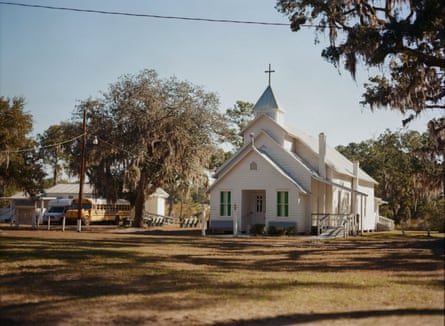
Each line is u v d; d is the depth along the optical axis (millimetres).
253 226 37219
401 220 62875
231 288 12414
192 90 46219
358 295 11508
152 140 43531
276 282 13297
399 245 24125
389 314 9523
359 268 16328
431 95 25641
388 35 21172
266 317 9539
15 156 44562
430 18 20125
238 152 41125
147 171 45156
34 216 43375
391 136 70688
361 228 45188
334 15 22969
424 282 13133
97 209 54000
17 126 44156
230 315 9703
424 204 59812
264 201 40031
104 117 44625
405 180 60062
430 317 9180
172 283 13117
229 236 35250
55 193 63375
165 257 18984
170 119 43906
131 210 61531
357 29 21766
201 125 45469
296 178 38844
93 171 44656
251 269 16156
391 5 22781
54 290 12156
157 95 44719
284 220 37312
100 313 9898
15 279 13594
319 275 14688
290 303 10703
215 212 39156
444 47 20344
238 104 66000
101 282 13250
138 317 9586
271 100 41625
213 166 59781
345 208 44688
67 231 38531
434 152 29875
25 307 10398
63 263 16516
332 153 49281
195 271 15289
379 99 25141
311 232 37875
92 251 20297
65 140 46750
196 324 9070
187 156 44656
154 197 71500
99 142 43438
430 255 19234
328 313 9773
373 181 52281
